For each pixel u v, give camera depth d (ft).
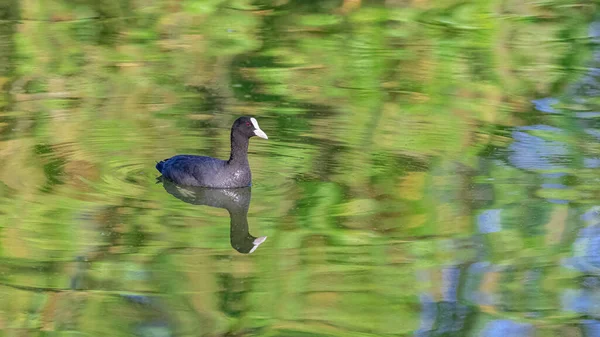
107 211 42.60
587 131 55.52
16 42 73.87
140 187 45.96
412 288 35.86
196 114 57.93
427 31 79.56
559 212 42.98
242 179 45.85
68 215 41.81
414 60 71.46
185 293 35.32
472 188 46.03
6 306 34.06
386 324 33.19
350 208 43.45
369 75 67.36
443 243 39.78
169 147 52.03
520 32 79.66
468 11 84.79
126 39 75.72
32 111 57.36
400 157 50.67
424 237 40.34
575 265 37.81
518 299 35.14
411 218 42.29
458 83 65.87
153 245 39.14
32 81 64.08
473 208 43.55
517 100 62.08
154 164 49.34
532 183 46.80
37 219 41.24
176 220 42.01
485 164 49.62
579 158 50.55
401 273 37.04
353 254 38.63
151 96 61.46
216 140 53.47
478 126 56.34
